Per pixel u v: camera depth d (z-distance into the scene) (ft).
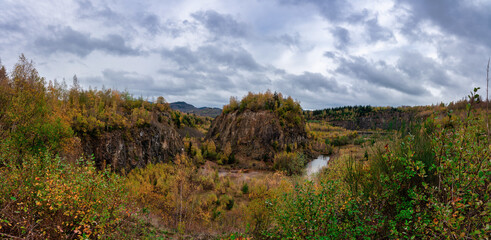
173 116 434.71
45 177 22.02
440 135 12.94
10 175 22.07
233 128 402.31
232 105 471.21
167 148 242.58
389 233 16.81
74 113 159.02
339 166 30.53
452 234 10.62
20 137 50.98
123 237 26.35
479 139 11.50
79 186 20.98
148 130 225.15
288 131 387.34
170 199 86.02
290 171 200.03
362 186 19.65
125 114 229.86
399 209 16.71
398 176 16.37
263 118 383.45
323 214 17.53
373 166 19.84
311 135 451.94
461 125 11.81
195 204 91.76
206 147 323.37
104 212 22.35
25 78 64.95
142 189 79.25
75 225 22.29
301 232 17.97
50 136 59.21
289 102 453.58
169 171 172.14
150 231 37.50
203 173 187.73
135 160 186.19
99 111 191.42
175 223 63.87
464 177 11.28
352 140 378.12
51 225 21.15
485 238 9.80
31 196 20.88
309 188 19.04
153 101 313.53
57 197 19.07
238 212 86.69
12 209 20.21
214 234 45.96
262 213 36.65
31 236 19.06
